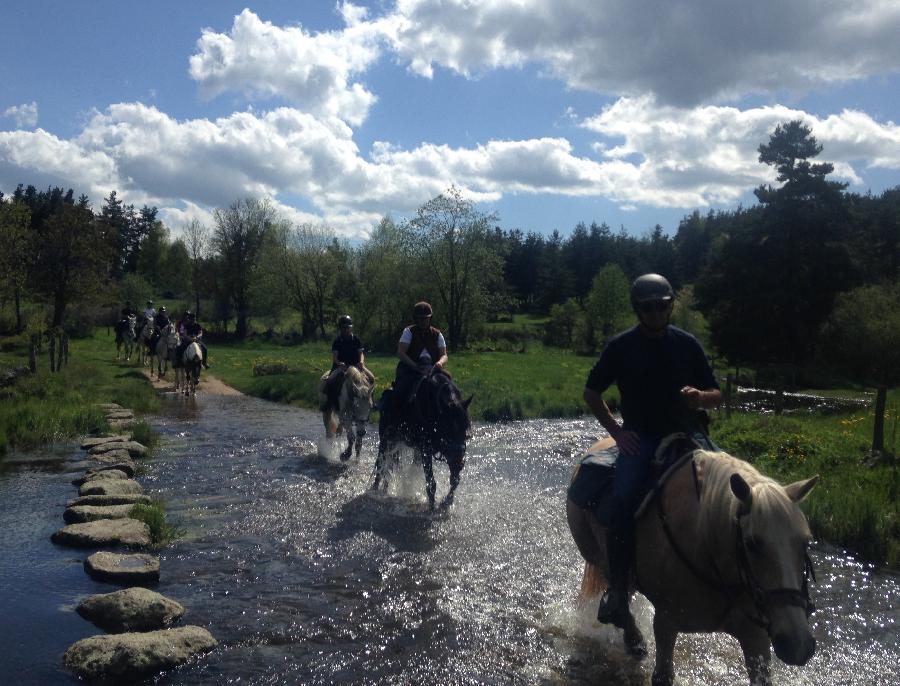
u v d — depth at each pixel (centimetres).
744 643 369
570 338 6512
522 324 8069
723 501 358
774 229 3366
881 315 1248
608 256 10275
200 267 6838
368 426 1559
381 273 5756
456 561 678
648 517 409
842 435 1298
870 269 3888
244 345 5738
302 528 784
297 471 1091
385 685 446
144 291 5997
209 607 568
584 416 1852
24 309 3481
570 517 504
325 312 6738
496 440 1435
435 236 5606
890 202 6288
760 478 355
